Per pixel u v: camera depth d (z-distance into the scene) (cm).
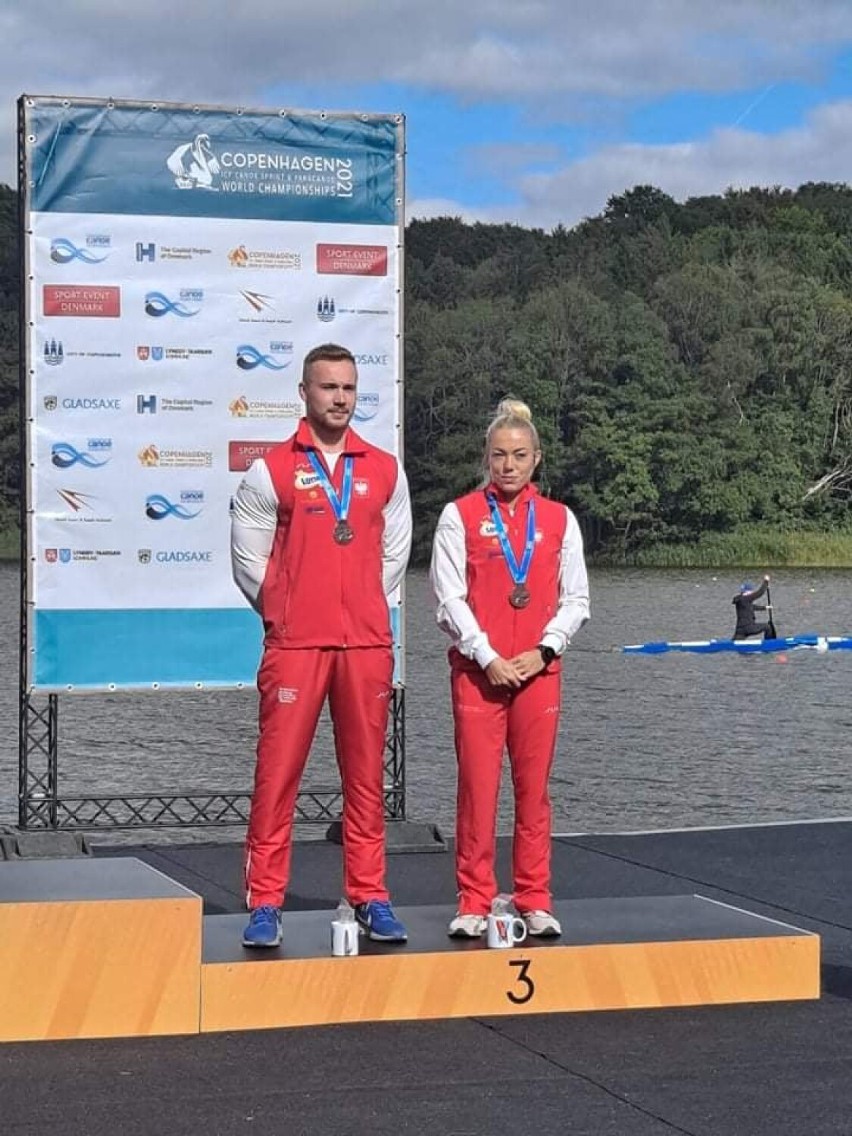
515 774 657
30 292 980
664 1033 592
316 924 670
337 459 649
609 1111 506
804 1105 512
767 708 2400
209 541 1012
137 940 590
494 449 652
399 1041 582
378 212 1023
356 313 1022
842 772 1670
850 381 9556
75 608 999
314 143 1012
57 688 1001
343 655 646
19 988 582
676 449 9169
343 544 642
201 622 1014
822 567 9094
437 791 1506
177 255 998
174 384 1002
